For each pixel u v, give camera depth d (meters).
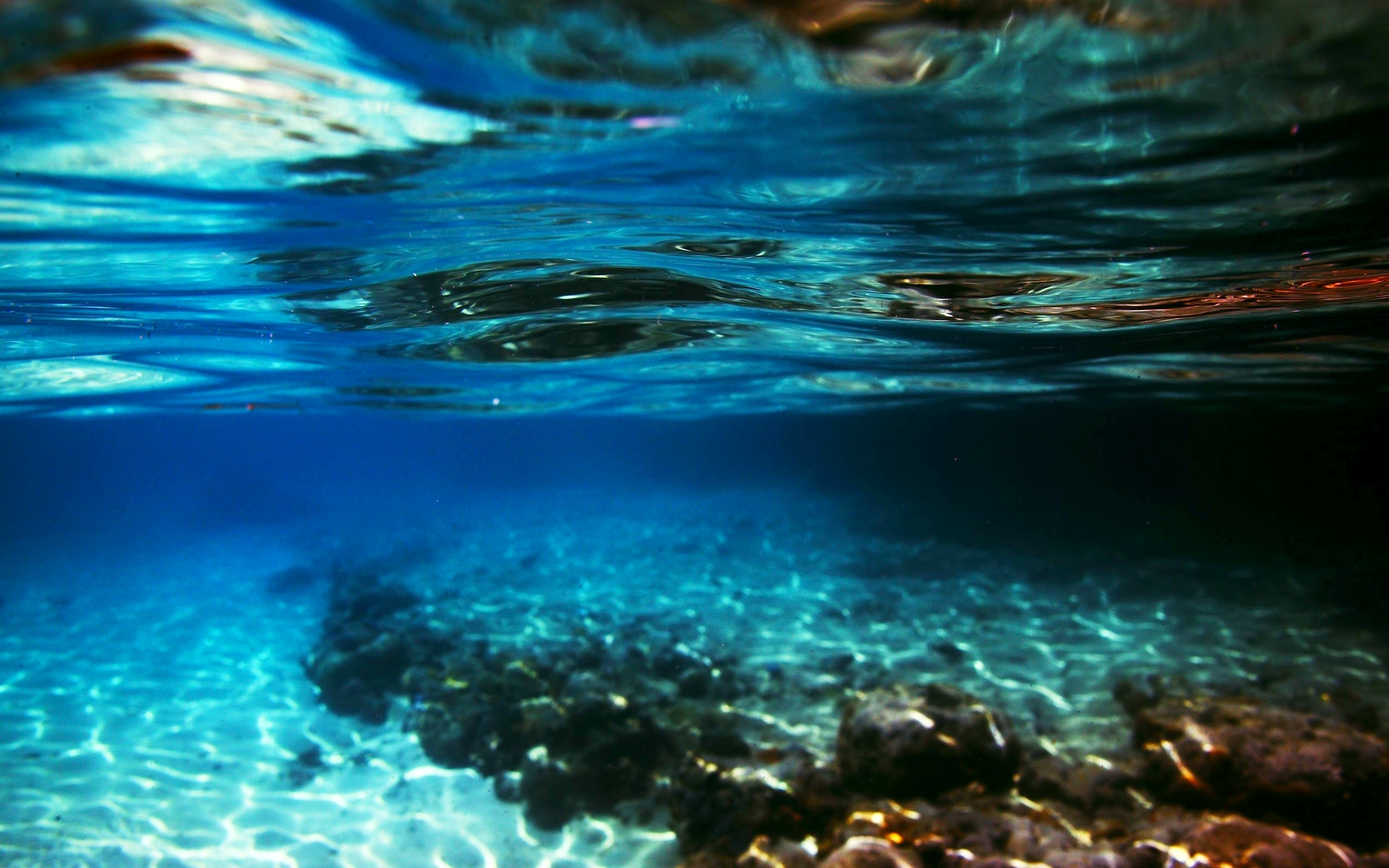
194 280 1.55
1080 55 0.80
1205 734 1.50
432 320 1.97
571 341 2.28
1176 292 1.66
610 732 1.77
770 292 1.75
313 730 2.26
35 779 1.97
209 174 1.08
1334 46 0.78
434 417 5.70
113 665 2.99
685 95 0.90
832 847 1.38
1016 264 1.49
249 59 0.81
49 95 0.87
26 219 1.20
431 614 3.45
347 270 1.53
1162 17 0.73
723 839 1.46
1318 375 2.73
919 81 0.86
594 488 11.75
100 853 1.66
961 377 2.99
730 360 2.65
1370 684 2.12
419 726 2.15
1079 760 1.74
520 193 1.16
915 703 1.60
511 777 1.84
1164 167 1.06
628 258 1.49
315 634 3.46
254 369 2.63
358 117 0.94
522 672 2.15
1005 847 1.30
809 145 1.01
